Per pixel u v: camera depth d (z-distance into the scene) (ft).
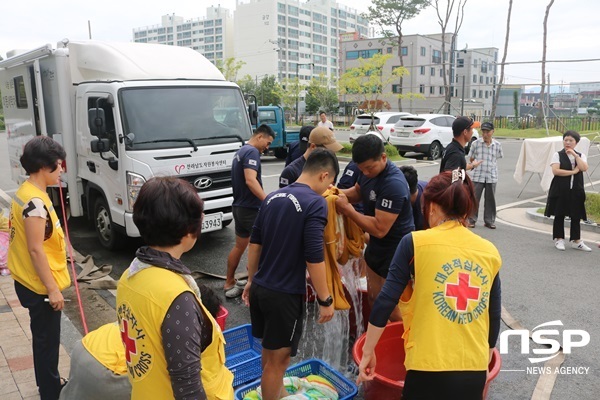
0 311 15.97
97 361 8.33
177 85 22.15
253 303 10.42
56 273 10.19
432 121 61.87
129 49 22.54
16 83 28.78
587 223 28.07
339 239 12.21
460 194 7.48
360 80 121.39
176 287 5.63
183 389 5.50
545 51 114.01
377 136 12.20
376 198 12.44
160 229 5.73
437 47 212.64
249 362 12.11
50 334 10.25
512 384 12.64
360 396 11.85
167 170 20.84
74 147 23.98
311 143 14.75
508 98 249.75
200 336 5.78
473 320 7.35
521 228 28.60
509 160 63.36
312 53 395.34
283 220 9.95
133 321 5.70
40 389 10.45
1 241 19.98
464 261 7.39
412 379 7.48
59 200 26.45
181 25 454.81
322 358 13.56
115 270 21.27
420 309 7.45
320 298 10.12
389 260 12.87
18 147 29.99
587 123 118.11
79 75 23.32
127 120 20.40
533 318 16.35
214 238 26.27
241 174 17.30
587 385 12.55
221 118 23.13
